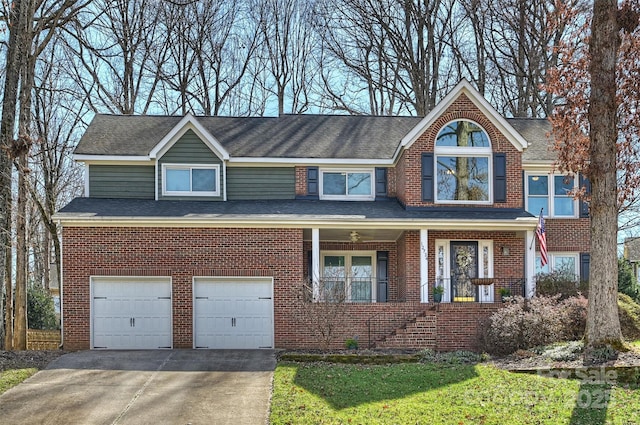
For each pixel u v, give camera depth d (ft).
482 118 75.92
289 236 68.74
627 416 37.01
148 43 121.70
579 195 70.08
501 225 70.95
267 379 50.96
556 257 81.30
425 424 37.88
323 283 67.31
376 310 67.67
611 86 53.67
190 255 67.82
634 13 54.34
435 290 69.82
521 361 53.78
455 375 49.57
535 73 116.06
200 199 77.71
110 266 67.00
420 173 75.20
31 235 110.42
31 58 79.10
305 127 88.63
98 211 69.62
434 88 122.21
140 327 67.15
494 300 75.10
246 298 68.13
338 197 80.74
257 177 80.02
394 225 70.23
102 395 46.50
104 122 85.56
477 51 124.47
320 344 67.46
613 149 53.52
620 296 74.69
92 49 95.61
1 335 63.77
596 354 50.42
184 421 40.65
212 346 67.46
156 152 76.33
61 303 66.54
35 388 48.44
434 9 122.31
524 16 115.85
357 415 39.88
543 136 87.81
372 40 126.11
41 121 105.81
